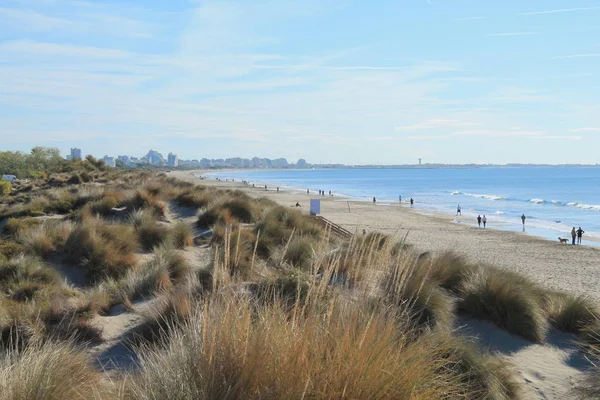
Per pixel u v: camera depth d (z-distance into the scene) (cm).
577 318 831
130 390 376
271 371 314
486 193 11388
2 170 9425
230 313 346
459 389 457
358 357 317
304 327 344
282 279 700
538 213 6625
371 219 4900
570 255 3042
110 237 1442
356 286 441
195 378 312
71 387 429
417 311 686
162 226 1706
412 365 344
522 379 632
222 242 1306
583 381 575
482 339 749
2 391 384
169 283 1011
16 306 801
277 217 2041
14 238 1562
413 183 17125
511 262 2681
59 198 2486
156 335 704
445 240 3600
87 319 802
